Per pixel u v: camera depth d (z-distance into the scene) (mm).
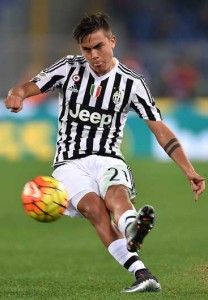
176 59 73938
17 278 25719
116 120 22062
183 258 29547
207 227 38312
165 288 22547
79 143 21922
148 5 87688
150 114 21906
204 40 86750
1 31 81312
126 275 26297
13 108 20969
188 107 65875
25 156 64875
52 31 82688
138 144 65312
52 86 21984
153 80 73188
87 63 21969
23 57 70938
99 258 30766
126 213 20031
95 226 21219
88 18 21016
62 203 19953
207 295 21359
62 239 36094
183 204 45531
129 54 73875
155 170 58656
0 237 36438
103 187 20984
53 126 65000
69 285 23922
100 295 21406
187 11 88000
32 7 82250
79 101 21906
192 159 64688
